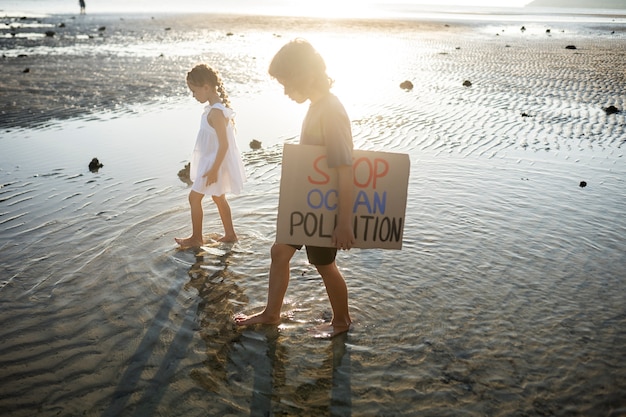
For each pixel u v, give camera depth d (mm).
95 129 7797
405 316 3176
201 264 3807
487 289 3482
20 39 21422
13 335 2965
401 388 2561
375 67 14953
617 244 4148
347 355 2814
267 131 7785
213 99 3918
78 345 2885
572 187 5469
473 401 2469
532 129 7984
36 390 2539
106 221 4535
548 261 3869
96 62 14703
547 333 3008
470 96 10688
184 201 5023
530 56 17844
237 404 2451
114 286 3492
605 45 22250
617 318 3164
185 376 2646
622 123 8305
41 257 3877
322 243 2725
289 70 2477
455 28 34281
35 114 8617
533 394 2514
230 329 3051
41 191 5238
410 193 5254
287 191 2658
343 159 2480
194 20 35906
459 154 6684
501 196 5191
